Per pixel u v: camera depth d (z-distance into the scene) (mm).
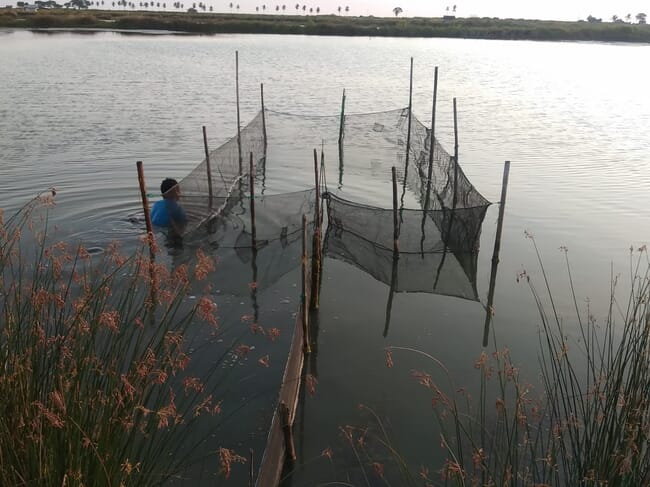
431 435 6793
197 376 7566
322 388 7656
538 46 81875
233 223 12984
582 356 8438
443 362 8297
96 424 4223
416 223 12508
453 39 94875
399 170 18828
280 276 10703
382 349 8602
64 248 6371
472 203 13062
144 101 29250
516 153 21344
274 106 29891
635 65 57062
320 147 21750
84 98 29156
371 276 11094
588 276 11141
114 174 16359
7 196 14195
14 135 20703
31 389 4301
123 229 12352
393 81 41625
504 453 6207
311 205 13711
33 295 4992
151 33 83500
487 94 36844
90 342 4812
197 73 41219
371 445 6637
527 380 7828
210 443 6438
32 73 36969
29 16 89438
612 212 14828
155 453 5121
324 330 9094
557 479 4699
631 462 4230
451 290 10570
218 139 21406
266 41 75750
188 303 9445
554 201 15641
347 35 94875
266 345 8406
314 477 6160
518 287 10703
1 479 3674
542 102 34250
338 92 35750
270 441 5789
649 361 4988
